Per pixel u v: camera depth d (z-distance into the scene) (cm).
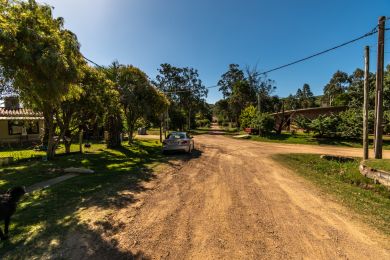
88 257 353
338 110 3080
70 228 444
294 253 377
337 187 785
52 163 1131
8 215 407
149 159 1296
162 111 2267
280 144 2278
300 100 9731
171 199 626
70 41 765
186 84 5697
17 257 348
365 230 461
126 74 1905
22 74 681
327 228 467
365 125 1255
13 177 848
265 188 748
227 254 371
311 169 1162
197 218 505
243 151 1689
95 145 2042
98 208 548
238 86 5203
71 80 731
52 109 1196
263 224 481
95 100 1278
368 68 1252
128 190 698
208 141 2544
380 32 1163
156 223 477
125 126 2664
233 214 530
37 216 494
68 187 714
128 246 388
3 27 592
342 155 1588
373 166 965
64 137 1550
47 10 802
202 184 783
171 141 1528
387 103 2445
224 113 7569
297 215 531
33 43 644
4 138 2131
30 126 2184
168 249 382
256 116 3209
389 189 784
